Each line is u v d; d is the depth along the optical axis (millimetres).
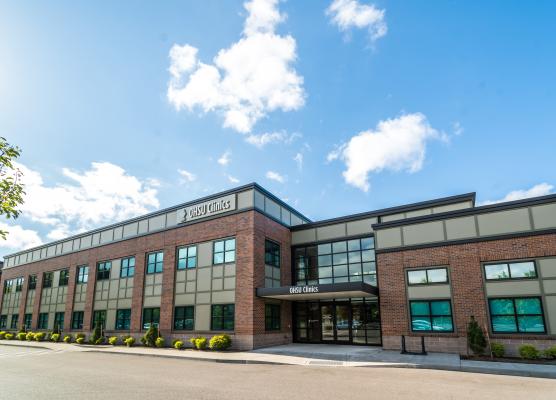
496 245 16688
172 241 25141
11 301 38719
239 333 20453
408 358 15477
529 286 15695
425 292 17953
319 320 23266
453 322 17016
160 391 9883
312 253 24656
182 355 18500
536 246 15836
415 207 21906
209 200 23953
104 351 21984
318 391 9781
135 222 28062
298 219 27562
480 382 11070
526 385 10617
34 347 26656
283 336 22719
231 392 9680
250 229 21531
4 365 16297
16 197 9344
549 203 15945
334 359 16156
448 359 15023
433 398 9016
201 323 22234
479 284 16688
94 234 31281
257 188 22562
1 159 9008
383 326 18594
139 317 25531
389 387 10320
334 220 24141
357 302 22234
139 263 26734
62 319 31828
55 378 12344
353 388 10180
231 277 21656
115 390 10086
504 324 15914
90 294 29719
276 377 12094
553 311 15047
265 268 22125
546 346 14898
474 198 20703
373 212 23047
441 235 18094
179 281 24109
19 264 39219
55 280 34000
